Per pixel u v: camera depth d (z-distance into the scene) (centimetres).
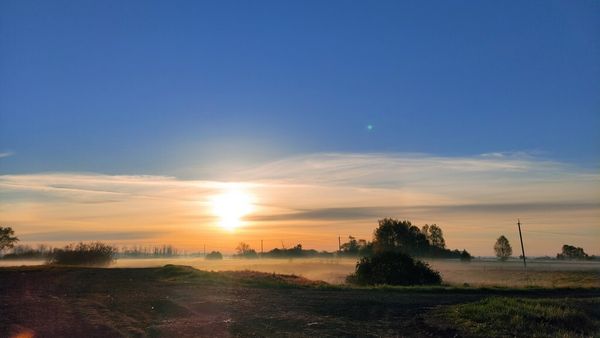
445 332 1448
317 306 2006
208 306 1981
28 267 4419
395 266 3853
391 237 8350
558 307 1781
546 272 6038
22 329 1479
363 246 11131
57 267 4444
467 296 2539
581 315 1670
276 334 1423
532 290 2930
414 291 2838
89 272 3909
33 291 2527
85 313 1797
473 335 1398
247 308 1934
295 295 2458
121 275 3684
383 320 1673
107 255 6169
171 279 3359
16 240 8162
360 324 1593
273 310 1883
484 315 1619
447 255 11312
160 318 1695
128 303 2062
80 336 1387
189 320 1641
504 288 3012
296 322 1616
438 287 3027
